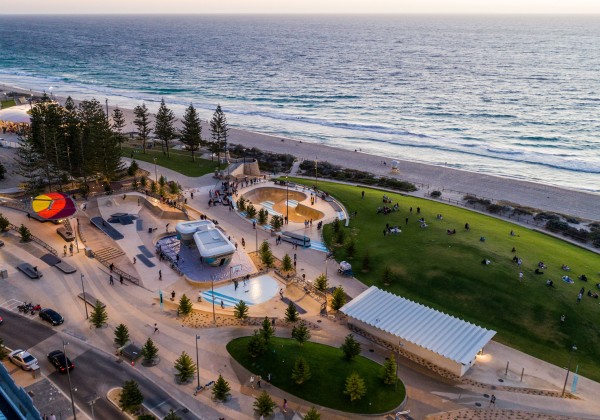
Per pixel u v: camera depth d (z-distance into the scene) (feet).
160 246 278.05
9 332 188.85
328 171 464.24
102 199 321.11
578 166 529.04
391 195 393.29
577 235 337.31
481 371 196.85
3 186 331.36
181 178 391.24
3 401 120.57
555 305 236.02
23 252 249.75
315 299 239.50
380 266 272.10
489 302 240.53
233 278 252.62
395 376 175.42
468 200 395.96
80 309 209.26
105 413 151.43
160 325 203.00
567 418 172.55
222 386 159.94
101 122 341.62
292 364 178.81
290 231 311.88
